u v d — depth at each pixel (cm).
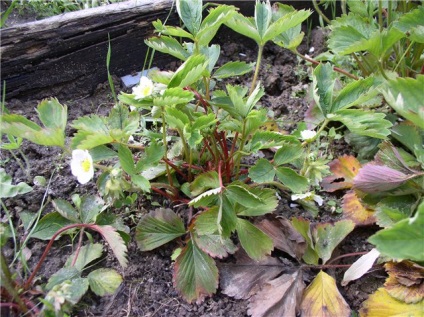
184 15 39
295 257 38
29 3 56
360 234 42
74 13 50
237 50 59
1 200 41
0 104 48
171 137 44
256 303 36
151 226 39
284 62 58
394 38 42
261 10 40
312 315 35
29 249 39
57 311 31
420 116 29
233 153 40
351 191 43
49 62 50
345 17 47
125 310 36
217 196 36
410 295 34
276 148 46
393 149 41
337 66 52
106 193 35
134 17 52
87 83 53
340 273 39
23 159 46
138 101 34
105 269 37
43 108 36
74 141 34
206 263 37
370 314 35
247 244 37
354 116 38
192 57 34
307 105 52
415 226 26
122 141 36
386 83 32
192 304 36
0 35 47
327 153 48
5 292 33
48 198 42
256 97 36
